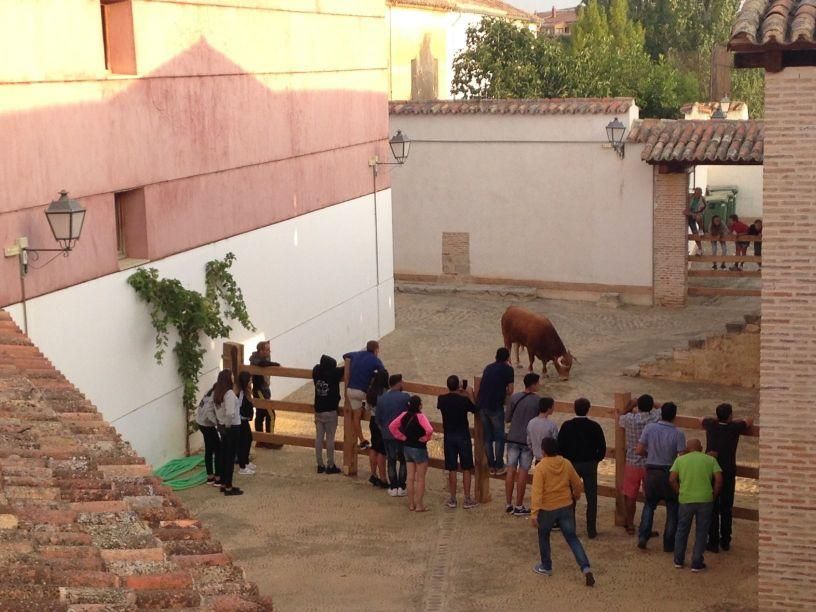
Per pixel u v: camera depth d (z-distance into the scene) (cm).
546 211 2700
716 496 1200
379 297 2342
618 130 2547
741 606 1130
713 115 3161
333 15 2077
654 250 2612
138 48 1512
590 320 2512
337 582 1205
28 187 1317
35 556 590
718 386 1978
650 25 5644
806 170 1006
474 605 1146
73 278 1402
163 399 1591
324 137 2067
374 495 1476
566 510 1188
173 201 1609
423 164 2803
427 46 3647
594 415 1368
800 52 990
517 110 2677
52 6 1347
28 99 1314
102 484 737
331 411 1538
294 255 1972
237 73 1761
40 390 939
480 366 2120
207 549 683
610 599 1152
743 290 2606
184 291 1577
